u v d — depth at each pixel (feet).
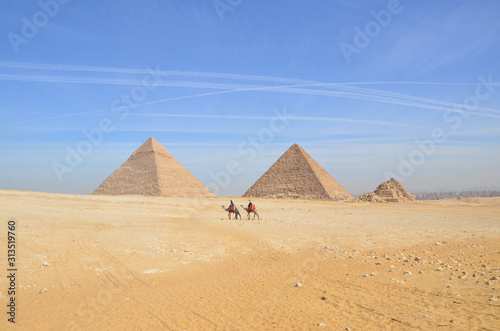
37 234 70.18
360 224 116.88
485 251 62.49
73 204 160.86
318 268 50.57
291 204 274.77
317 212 185.88
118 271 48.52
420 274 43.96
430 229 102.01
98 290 40.19
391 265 50.14
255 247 69.67
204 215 151.53
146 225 99.45
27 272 45.06
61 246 61.05
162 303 35.83
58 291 39.34
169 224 105.60
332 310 31.86
